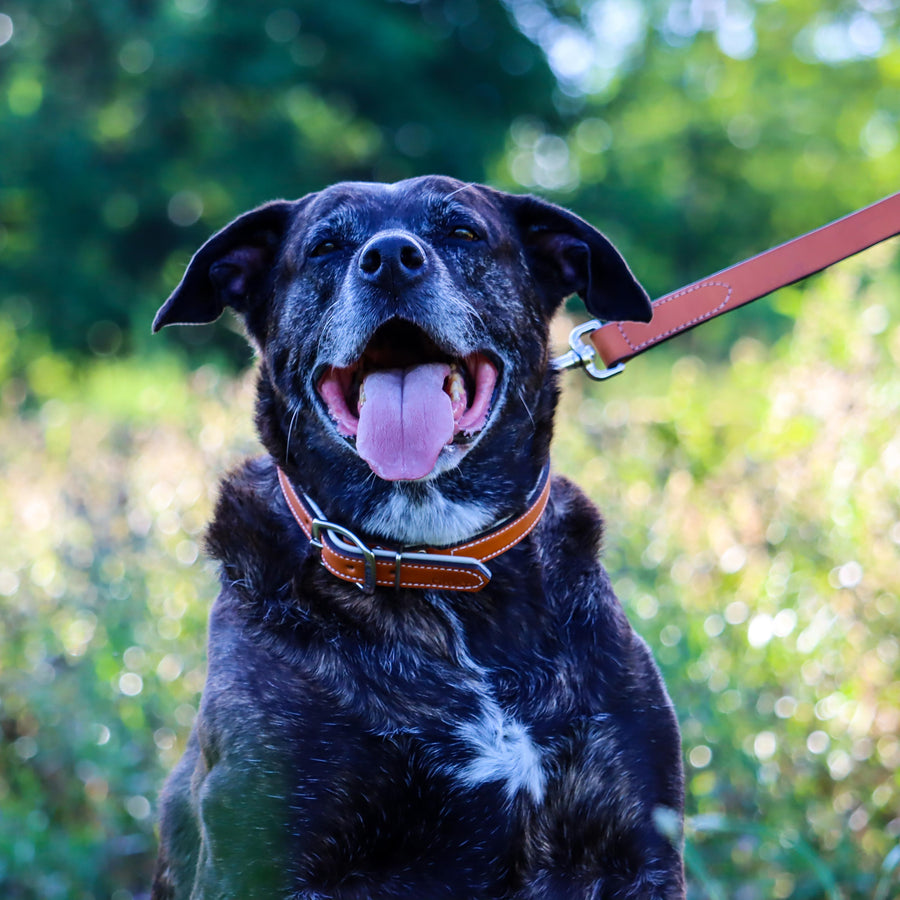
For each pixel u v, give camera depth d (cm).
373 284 361
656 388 1311
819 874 396
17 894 502
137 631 596
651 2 3466
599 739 351
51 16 2594
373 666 350
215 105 2539
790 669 514
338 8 2486
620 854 349
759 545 579
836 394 603
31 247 2469
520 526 367
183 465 718
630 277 397
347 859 345
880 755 485
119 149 2519
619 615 374
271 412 395
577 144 3183
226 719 345
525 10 2934
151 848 515
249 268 412
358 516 374
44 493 783
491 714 349
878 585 522
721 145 3294
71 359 2512
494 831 346
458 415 369
